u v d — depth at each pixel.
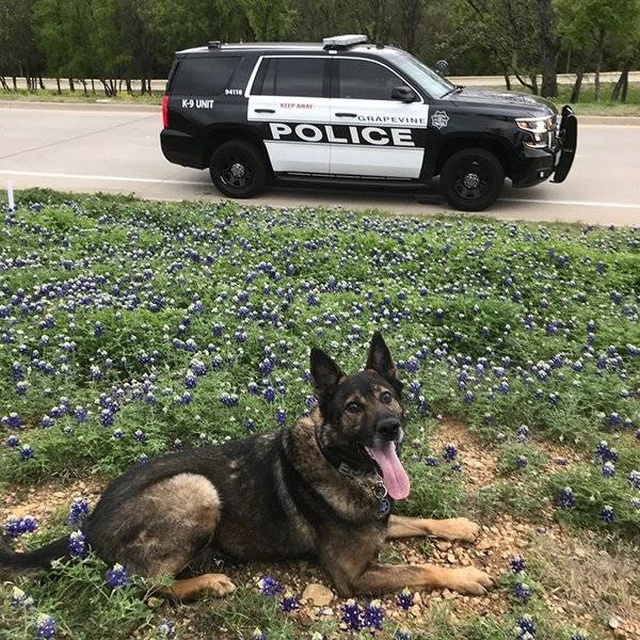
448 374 3.73
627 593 2.38
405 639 2.02
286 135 8.16
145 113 15.49
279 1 23.58
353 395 2.35
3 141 11.82
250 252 5.74
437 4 24.66
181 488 2.26
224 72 8.24
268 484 2.39
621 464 3.09
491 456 3.22
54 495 2.81
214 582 2.27
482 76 29.81
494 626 2.14
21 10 27.33
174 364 3.84
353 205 8.34
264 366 3.57
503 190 8.87
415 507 2.78
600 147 11.20
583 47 20.12
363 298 4.78
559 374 3.74
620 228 7.08
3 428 3.22
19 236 5.98
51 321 4.00
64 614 2.07
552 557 2.54
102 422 3.05
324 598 2.31
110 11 24.59
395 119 7.78
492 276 5.47
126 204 7.62
